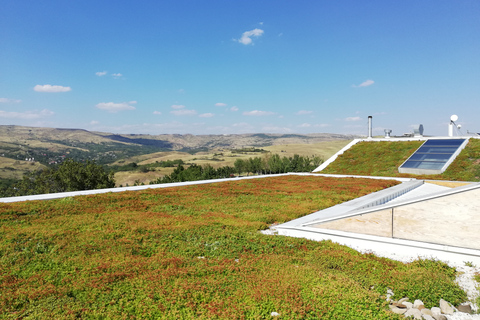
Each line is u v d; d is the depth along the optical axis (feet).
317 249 50.29
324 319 29.91
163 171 529.45
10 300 31.30
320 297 33.96
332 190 107.76
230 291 35.04
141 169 549.13
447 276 39.86
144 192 97.66
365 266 43.24
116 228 58.13
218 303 31.94
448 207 48.01
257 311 30.71
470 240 46.26
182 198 91.40
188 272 39.45
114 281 36.96
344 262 44.24
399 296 35.45
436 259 46.85
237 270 40.96
